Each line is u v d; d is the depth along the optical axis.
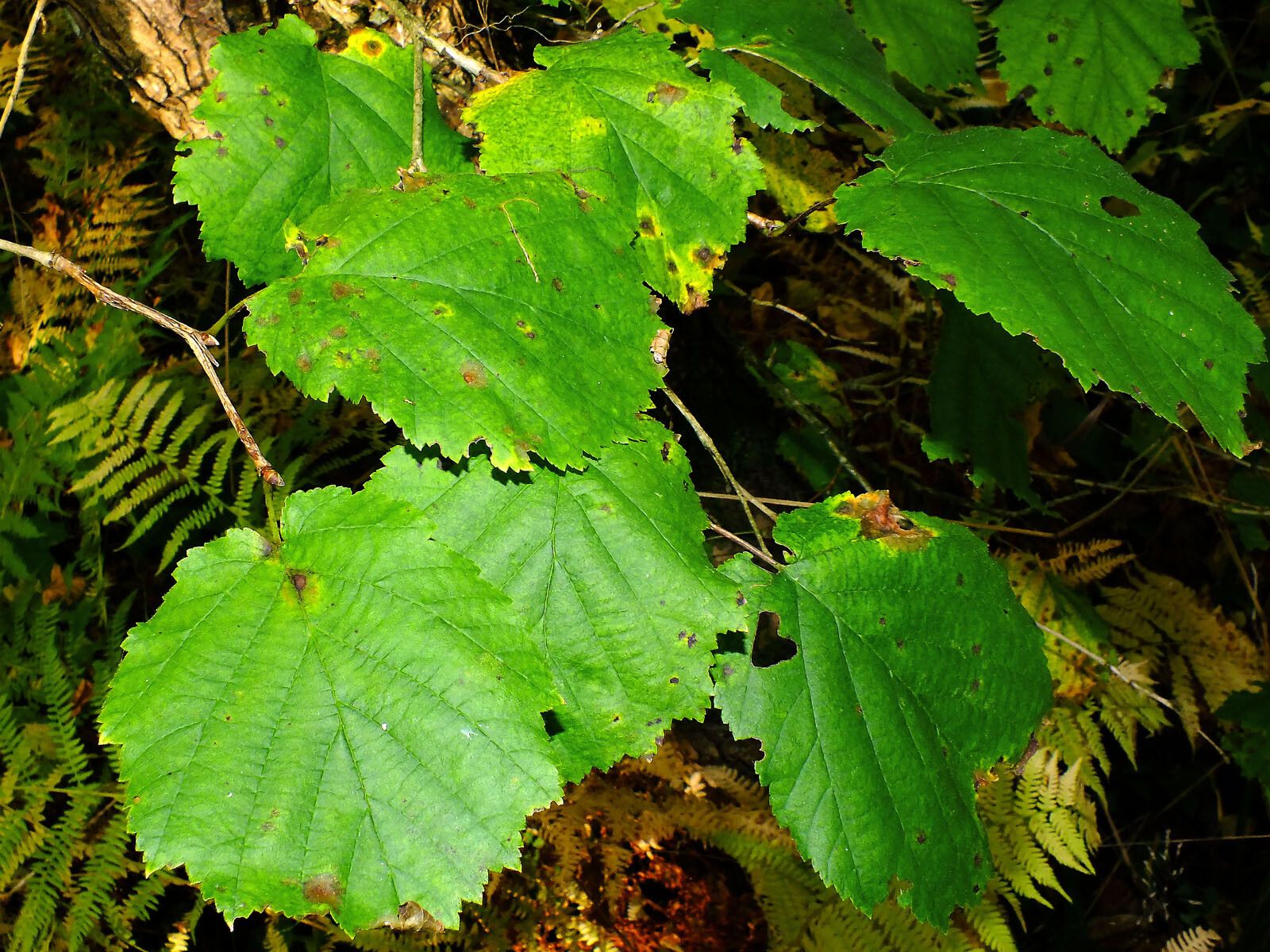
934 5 0.56
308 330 0.29
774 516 0.36
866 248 0.33
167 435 0.70
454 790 0.29
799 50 0.38
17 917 0.59
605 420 0.31
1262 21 1.03
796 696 0.34
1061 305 0.32
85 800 0.60
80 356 0.69
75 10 0.38
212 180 0.32
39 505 0.67
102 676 0.65
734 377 0.69
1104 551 0.89
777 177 0.62
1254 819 0.88
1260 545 0.89
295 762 0.29
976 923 0.70
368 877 0.28
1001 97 0.76
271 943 0.61
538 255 0.32
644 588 0.33
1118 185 0.35
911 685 0.36
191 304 0.78
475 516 0.32
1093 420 0.89
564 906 0.67
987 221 0.33
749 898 0.72
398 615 0.30
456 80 0.41
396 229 0.31
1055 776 0.74
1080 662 0.78
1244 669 0.84
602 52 0.36
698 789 0.71
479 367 0.30
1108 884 0.89
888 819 0.34
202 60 0.39
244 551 0.30
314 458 0.71
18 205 0.78
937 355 0.61
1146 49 0.59
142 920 0.62
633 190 0.34
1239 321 0.34
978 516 0.84
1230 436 0.32
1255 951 0.81
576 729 0.32
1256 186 1.04
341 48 0.39
